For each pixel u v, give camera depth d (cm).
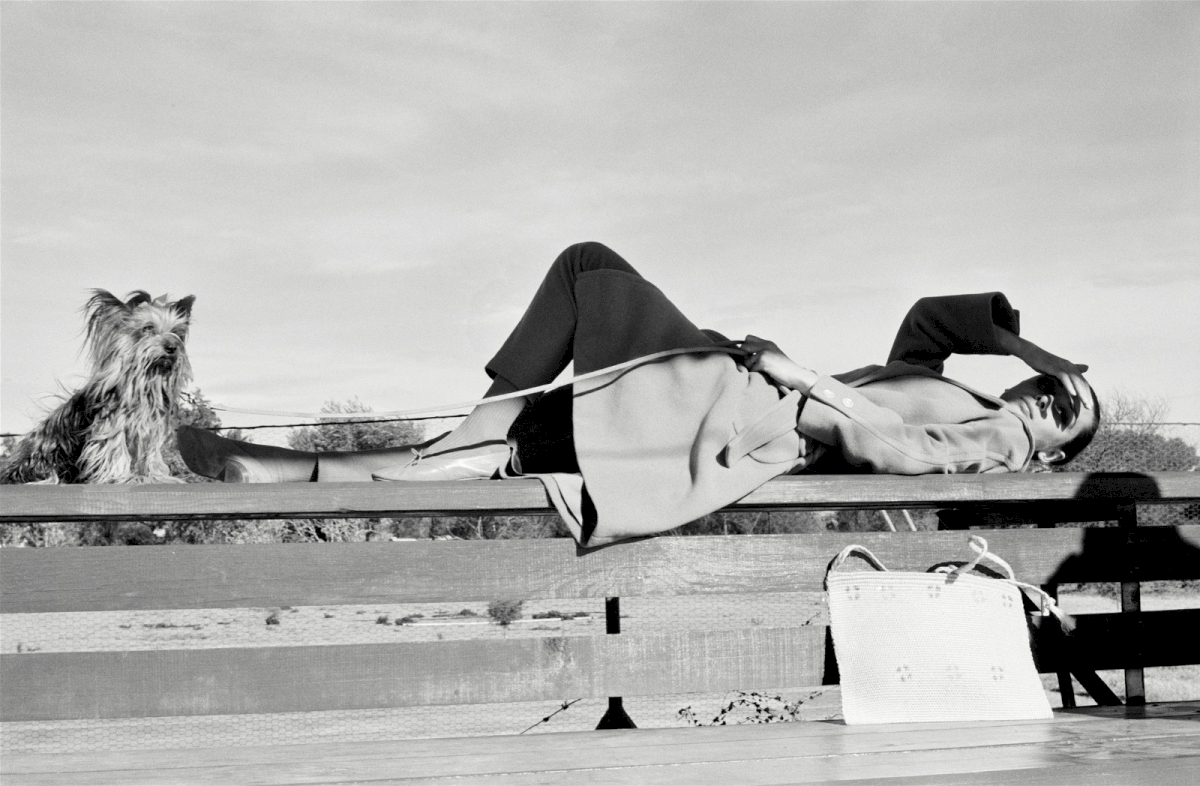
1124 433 1490
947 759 204
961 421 336
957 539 306
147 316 615
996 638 274
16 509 252
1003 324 378
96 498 255
